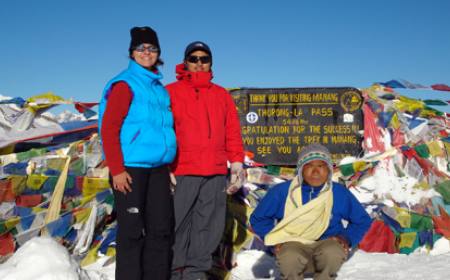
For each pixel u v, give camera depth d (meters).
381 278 4.06
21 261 3.03
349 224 3.74
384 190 5.59
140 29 3.46
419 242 5.27
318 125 5.84
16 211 4.95
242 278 4.57
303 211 3.52
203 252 3.86
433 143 5.87
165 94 3.60
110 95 3.28
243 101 5.88
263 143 5.84
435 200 5.54
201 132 3.81
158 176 3.46
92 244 5.03
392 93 6.27
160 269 3.44
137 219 3.31
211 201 3.88
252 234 5.14
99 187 5.18
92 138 5.48
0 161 5.21
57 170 5.26
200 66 3.95
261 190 5.50
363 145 5.84
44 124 5.91
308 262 3.57
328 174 3.60
